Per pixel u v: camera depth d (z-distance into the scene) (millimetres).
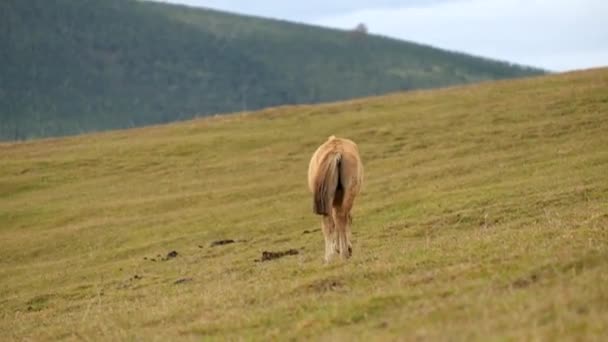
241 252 43844
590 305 17031
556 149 59062
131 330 24594
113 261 47781
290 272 29031
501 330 16297
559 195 43094
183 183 66875
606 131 63719
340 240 29281
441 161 62312
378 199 52750
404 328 18016
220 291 28172
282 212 53938
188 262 43188
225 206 57875
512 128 68688
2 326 32094
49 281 43750
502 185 49188
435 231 40719
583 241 25500
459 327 16922
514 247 26234
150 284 37875
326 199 28594
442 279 22375
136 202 61719
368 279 24453
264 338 19953
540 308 17094
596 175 47781
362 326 19141
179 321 24547
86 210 61031
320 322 20188
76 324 28328
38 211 62312
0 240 55656
